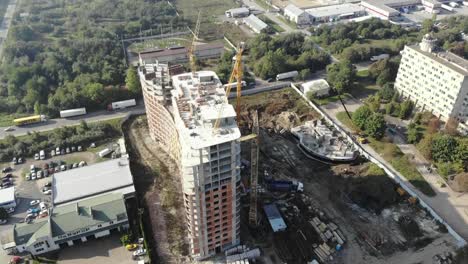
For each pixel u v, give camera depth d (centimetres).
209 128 13725
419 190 19712
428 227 17675
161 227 17788
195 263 16138
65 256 16388
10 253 16400
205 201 14138
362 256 16425
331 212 18588
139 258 16312
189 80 17812
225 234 15912
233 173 13900
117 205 17312
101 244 16962
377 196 18938
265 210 18188
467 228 17612
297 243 16912
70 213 16850
